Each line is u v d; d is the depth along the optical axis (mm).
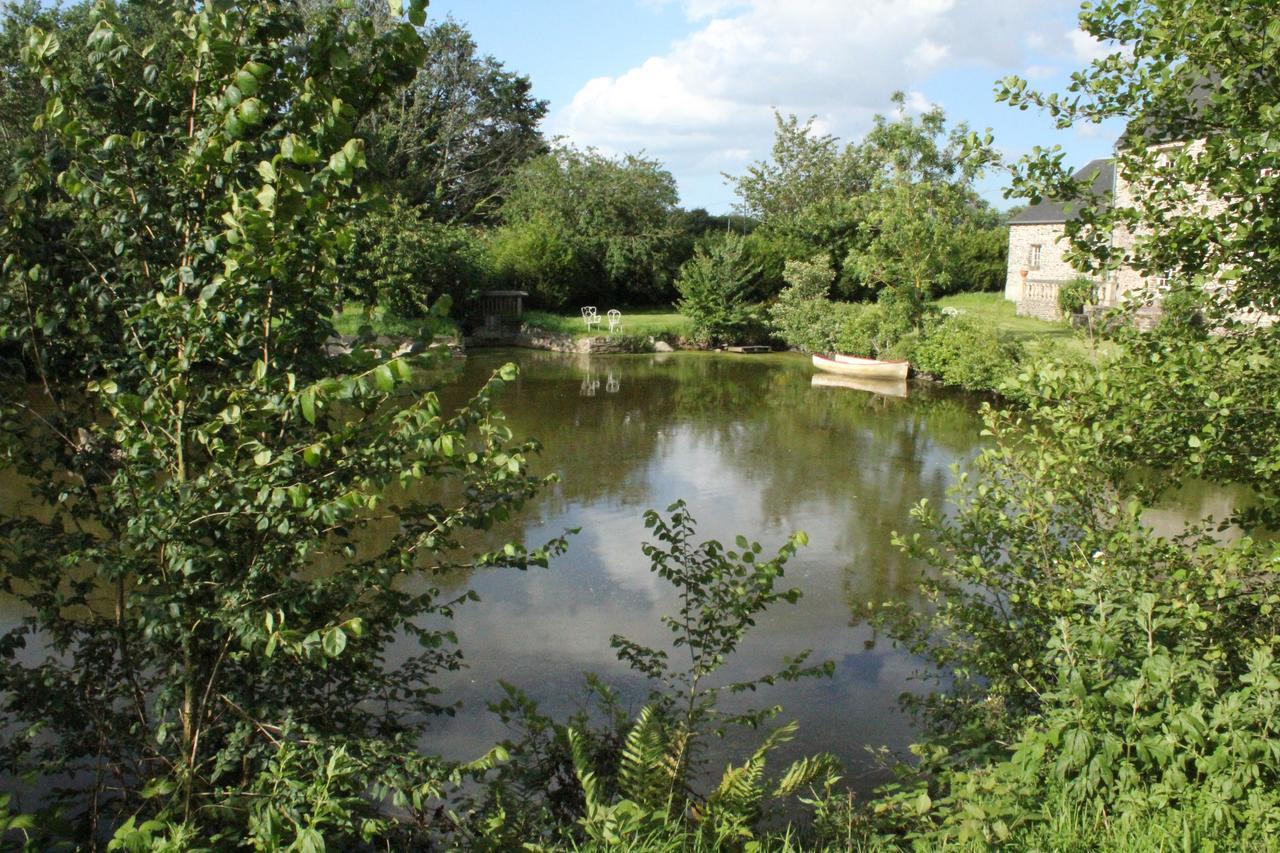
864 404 20859
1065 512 4961
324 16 3010
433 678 6840
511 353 31031
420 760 3230
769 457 15102
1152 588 4203
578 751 4047
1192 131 4441
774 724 6273
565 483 13180
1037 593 4586
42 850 3057
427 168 45656
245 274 2951
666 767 4109
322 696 3854
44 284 3252
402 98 44875
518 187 43438
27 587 7594
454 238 32438
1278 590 4020
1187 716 3105
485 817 3787
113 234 3248
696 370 27172
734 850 3701
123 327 3391
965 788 3400
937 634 7590
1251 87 4105
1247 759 3039
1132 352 4680
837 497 12539
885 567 9625
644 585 8922
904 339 26203
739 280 33625
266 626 2871
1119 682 3320
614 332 32875
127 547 3342
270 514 2912
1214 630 4098
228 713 3529
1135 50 4312
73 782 4805
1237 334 4633
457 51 47594
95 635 3650
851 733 6184
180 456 3209
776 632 7953
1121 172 4691
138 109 3244
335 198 3023
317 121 3025
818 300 32281
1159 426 4453
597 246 40281
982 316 29562
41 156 3232
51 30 3340
